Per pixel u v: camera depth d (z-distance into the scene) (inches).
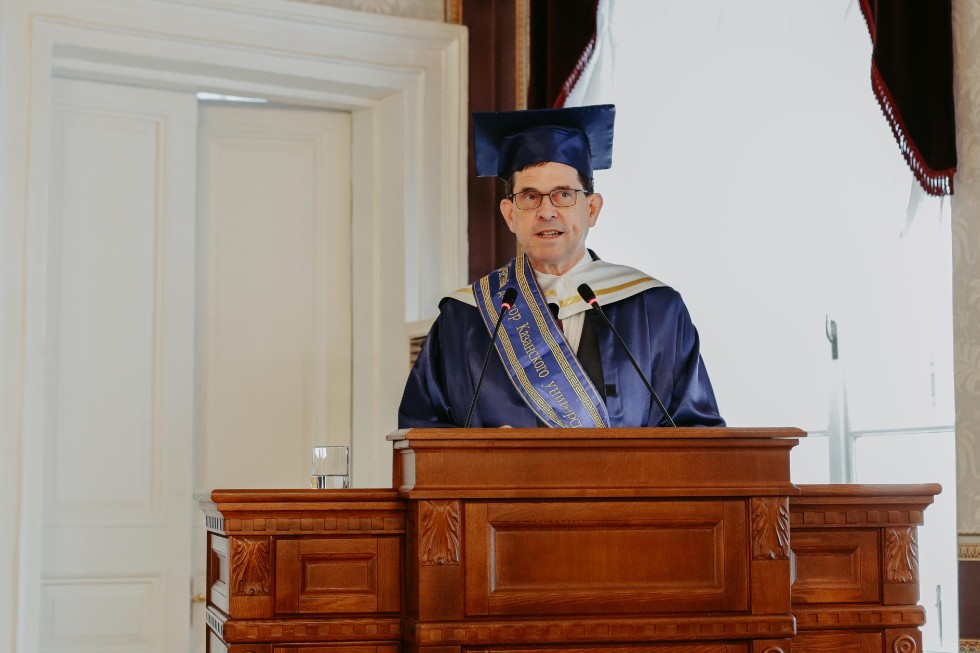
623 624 95.2
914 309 145.2
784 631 97.3
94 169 196.7
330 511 98.5
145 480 195.8
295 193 212.8
